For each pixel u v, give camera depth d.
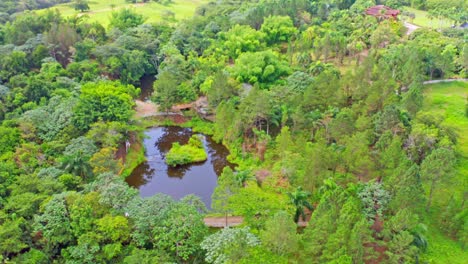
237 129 95.56
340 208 60.44
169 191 86.19
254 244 57.25
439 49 125.69
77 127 92.31
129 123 102.19
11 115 96.31
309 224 59.47
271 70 122.25
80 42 137.25
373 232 63.72
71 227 61.97
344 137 82.19
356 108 91.19
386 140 76.75
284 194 77.19
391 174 70.31
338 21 161.12
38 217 61.66
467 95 115.25
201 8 190.25
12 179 72.94
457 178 78.31
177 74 122.56
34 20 146.00
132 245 61.41
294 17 168.75
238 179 78.56
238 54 141.50
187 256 59.19
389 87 95.12
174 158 93.81
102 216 63.84
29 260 56.97
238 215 73.75
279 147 85.12
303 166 75.75
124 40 143.50
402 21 167.25
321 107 96.94
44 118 93.06
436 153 69.31
